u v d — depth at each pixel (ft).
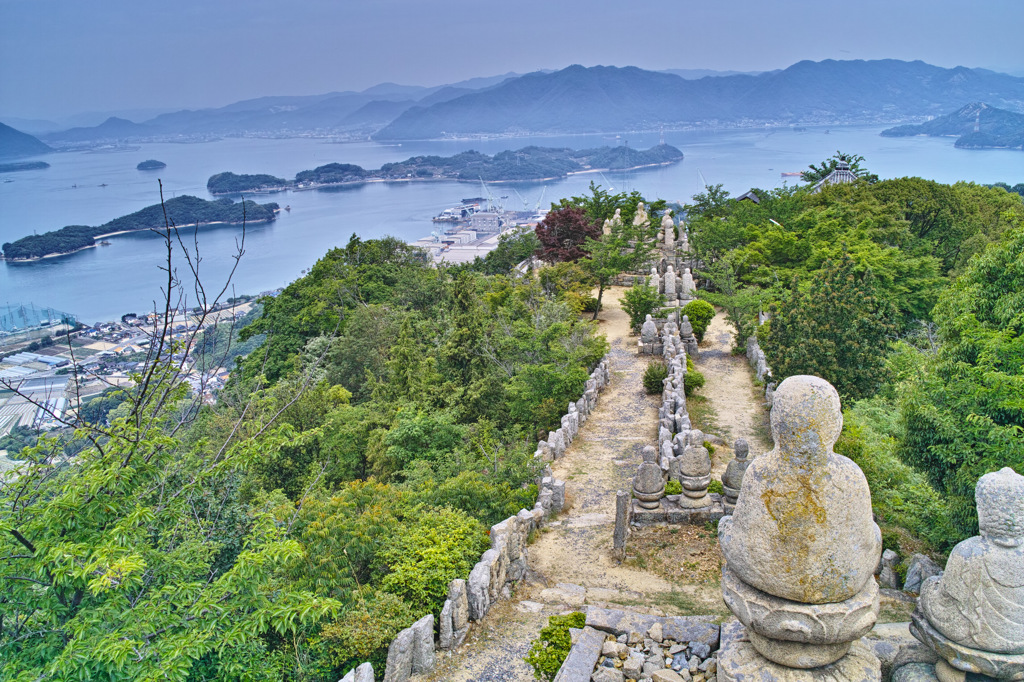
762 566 24.29
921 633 27.14
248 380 147.33
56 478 46.34
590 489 78.74
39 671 37.06
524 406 107.04
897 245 190.19
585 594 55.47
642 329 133.18
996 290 65.82
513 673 44.19
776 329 99.14
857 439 68.39
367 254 244.01
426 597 49.83
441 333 151.02
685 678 36.60
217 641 40.11
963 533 49.01
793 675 25.14
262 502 68.18
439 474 84.43
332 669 46.44
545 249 199.00
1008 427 49.08
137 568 38.45
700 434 70.54
